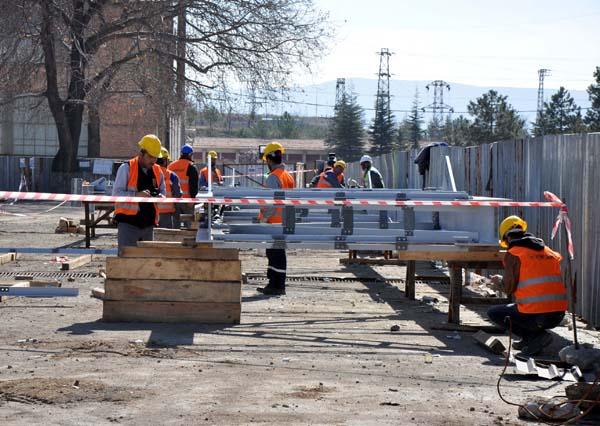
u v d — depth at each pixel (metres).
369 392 12.27
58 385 12.22
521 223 16.06
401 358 14.98
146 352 14.81
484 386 12.95
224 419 10.69
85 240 35.41
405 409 11.38
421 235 18.61
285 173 23.12
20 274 25.36
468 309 21.02
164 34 78.81
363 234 19.08
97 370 13.32
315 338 16.67
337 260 32.19
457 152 29.58
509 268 15.63
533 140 21.89
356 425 10.54
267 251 22.72
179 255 17.92
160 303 17.92
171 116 82.31
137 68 79.44
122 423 10.46
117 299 17.88
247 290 23.55
